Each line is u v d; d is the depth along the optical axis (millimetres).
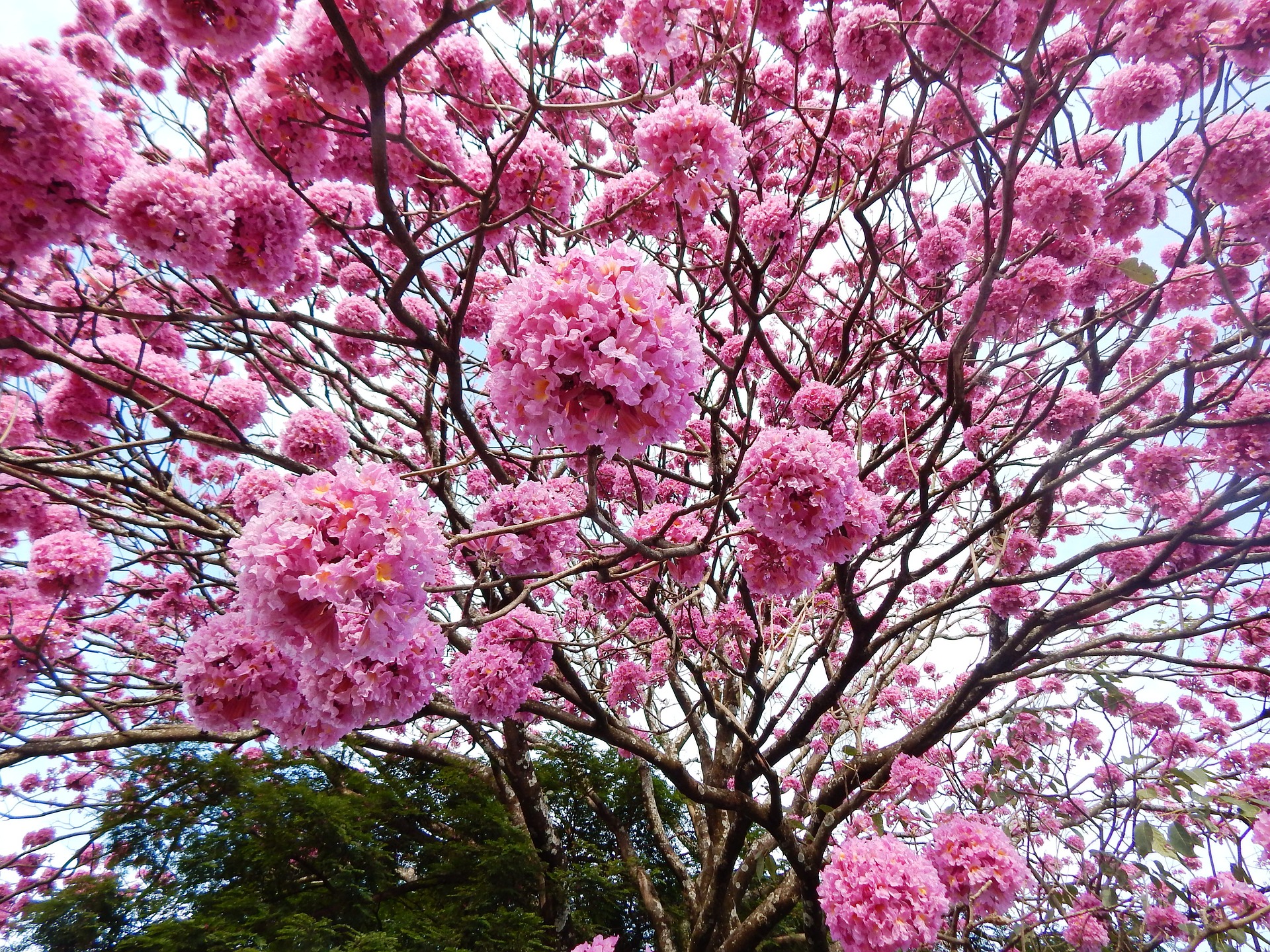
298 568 1447
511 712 3109
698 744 7000
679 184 2523
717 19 3348
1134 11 2385
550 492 3289
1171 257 4145
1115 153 3666
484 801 6586
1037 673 4242
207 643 1948
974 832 2934
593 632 6020
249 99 2473
